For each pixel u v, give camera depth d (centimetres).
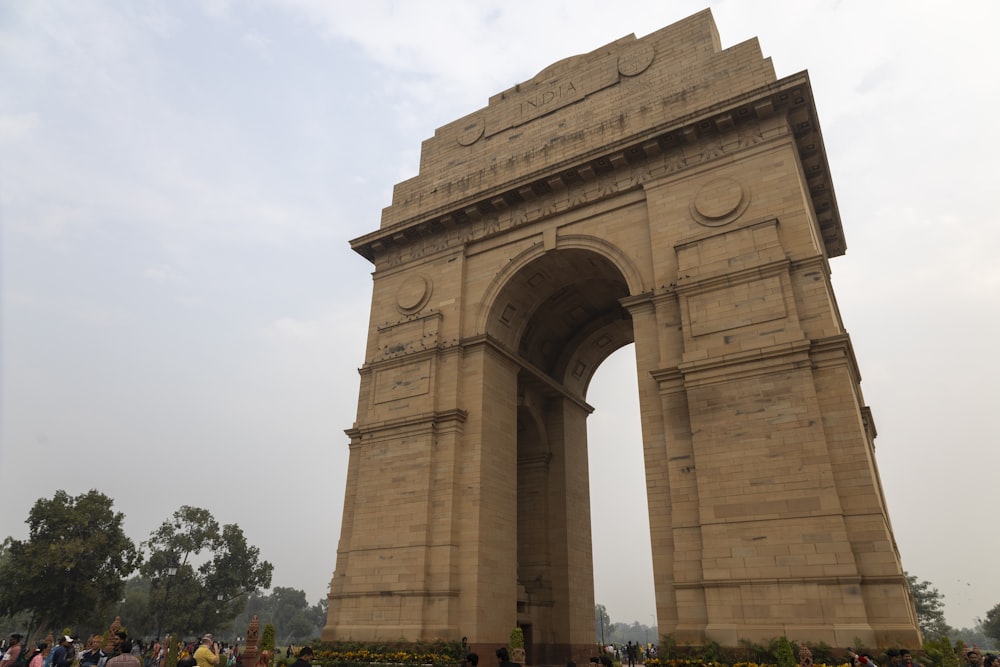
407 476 3127
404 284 3762
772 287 2589
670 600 2405
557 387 4025
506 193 3509
